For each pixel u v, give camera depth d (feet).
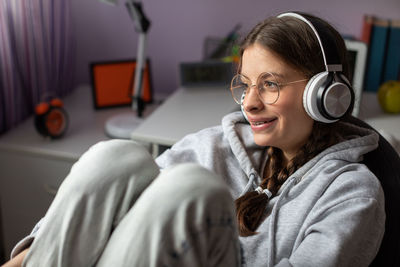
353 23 5.88
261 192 2.82
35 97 5.97
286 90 2.50
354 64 5.10
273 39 2.47
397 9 5.67
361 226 2.33
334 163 2.62
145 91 6.26
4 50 5.28
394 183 2.65
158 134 4.65
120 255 1.63
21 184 5.35
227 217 1.56
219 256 1.61
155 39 6.57
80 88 6.89
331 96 2.43
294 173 2.71
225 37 6.29
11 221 5.59
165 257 1.52
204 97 5.69
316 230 2.36
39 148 5.15
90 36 6.73
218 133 3.35
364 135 2.86
